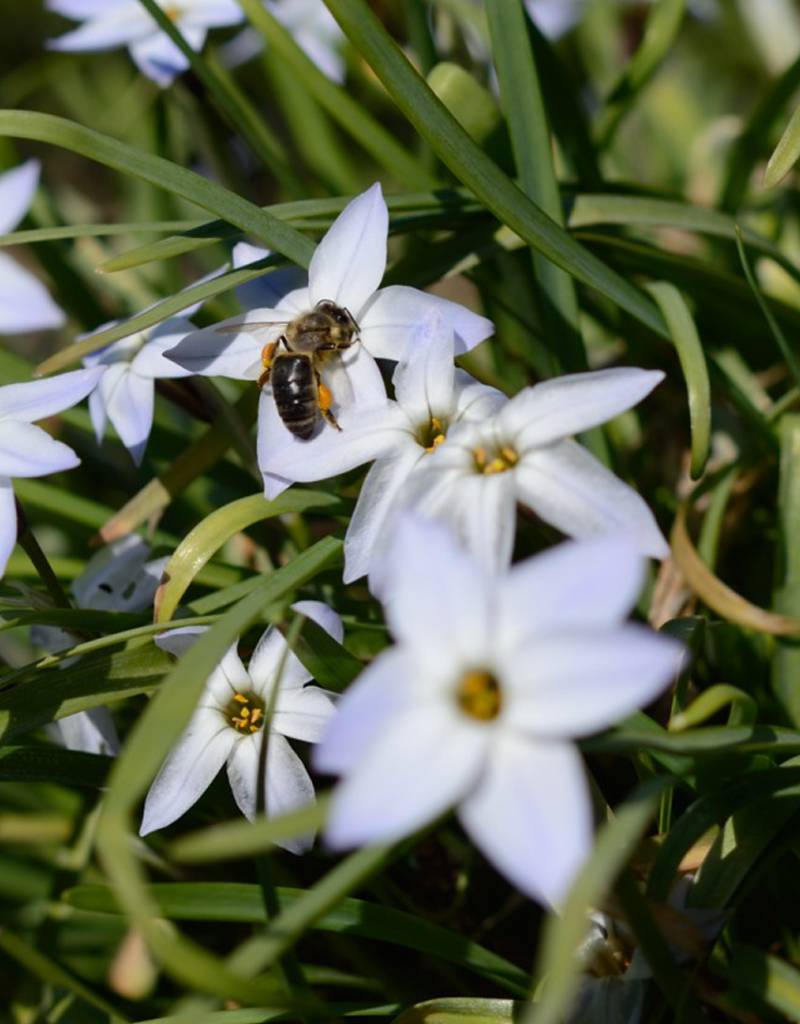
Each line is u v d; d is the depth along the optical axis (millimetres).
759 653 254
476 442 211
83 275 336
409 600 188
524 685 184
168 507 299
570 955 181
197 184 243
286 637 220
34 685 227
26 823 266
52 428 318
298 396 221
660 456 294
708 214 279
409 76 241
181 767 224
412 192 285
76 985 233
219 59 359
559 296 268
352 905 224
